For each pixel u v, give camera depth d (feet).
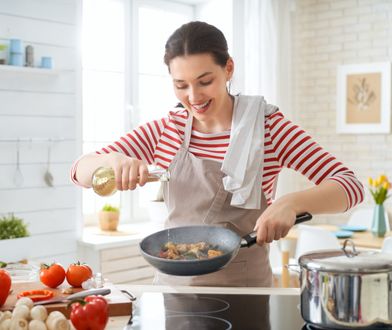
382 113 16.40
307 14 17.58
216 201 6.03
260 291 5.62
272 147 5.95
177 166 6.15
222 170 5.85
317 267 4.22
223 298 5.32
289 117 17.02
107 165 5.39
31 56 11.98
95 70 15.05
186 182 6.11
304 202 4.96
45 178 12.37
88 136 14.97
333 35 17.16
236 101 6.05
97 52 15.07
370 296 4.10
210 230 5.53
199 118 5.55
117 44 15.44
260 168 5.87
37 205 12.30
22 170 12.07
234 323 4.57
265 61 16.30
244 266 5.98
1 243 11.37
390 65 16.25
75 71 12.82
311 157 5.74
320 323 4.25
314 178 5.75
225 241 5.36
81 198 12.98
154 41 16.24
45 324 4.34
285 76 16.90
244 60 16.22
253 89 16.20
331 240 12.24
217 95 5.38
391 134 16.34
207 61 5.21
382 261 4.22
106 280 5.85
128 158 5.33
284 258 13.52
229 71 5.65
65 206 12.73
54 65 12.50
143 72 16.02
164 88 16.49
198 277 6.03
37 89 12.23
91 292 5.07
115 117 15.44
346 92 16.98
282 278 13.43
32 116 12.18
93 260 12.84
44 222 12.40
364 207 16.69
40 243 12.28
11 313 4.52
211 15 16.79
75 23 12.80
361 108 16.75
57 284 5.52
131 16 15.70
